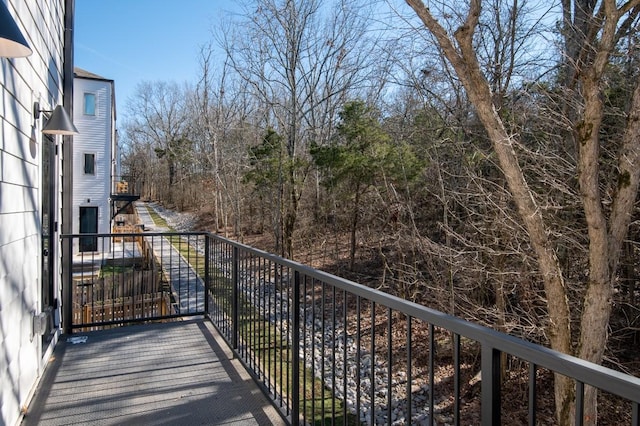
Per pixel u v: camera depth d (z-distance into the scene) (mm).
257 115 15438
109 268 12406
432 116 7109
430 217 7867
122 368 3217
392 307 1489
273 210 13578
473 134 6078
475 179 5691
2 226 2242
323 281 2006
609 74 4793
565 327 4500
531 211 4344
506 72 5574
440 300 6773
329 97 11859
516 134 4480
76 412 2547
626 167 4082
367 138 9195
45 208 3604
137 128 40344
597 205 4086
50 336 3523
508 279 5703
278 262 2609
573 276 5473
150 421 2453
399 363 6641
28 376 2730
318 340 7254
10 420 2320
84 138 16734
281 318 2703
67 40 4523
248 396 2781
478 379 6082
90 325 4109
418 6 4039
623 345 6066
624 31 4160
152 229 23297
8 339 2312
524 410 5387
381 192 9266
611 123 5066
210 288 4547
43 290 3457
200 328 4188
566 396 4320
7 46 1932
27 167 2828
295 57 11648
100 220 17047
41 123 3324
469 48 3955
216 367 3248
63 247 4047
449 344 6902
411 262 8133
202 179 26109
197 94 21547
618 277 5512
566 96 4766
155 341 3807
